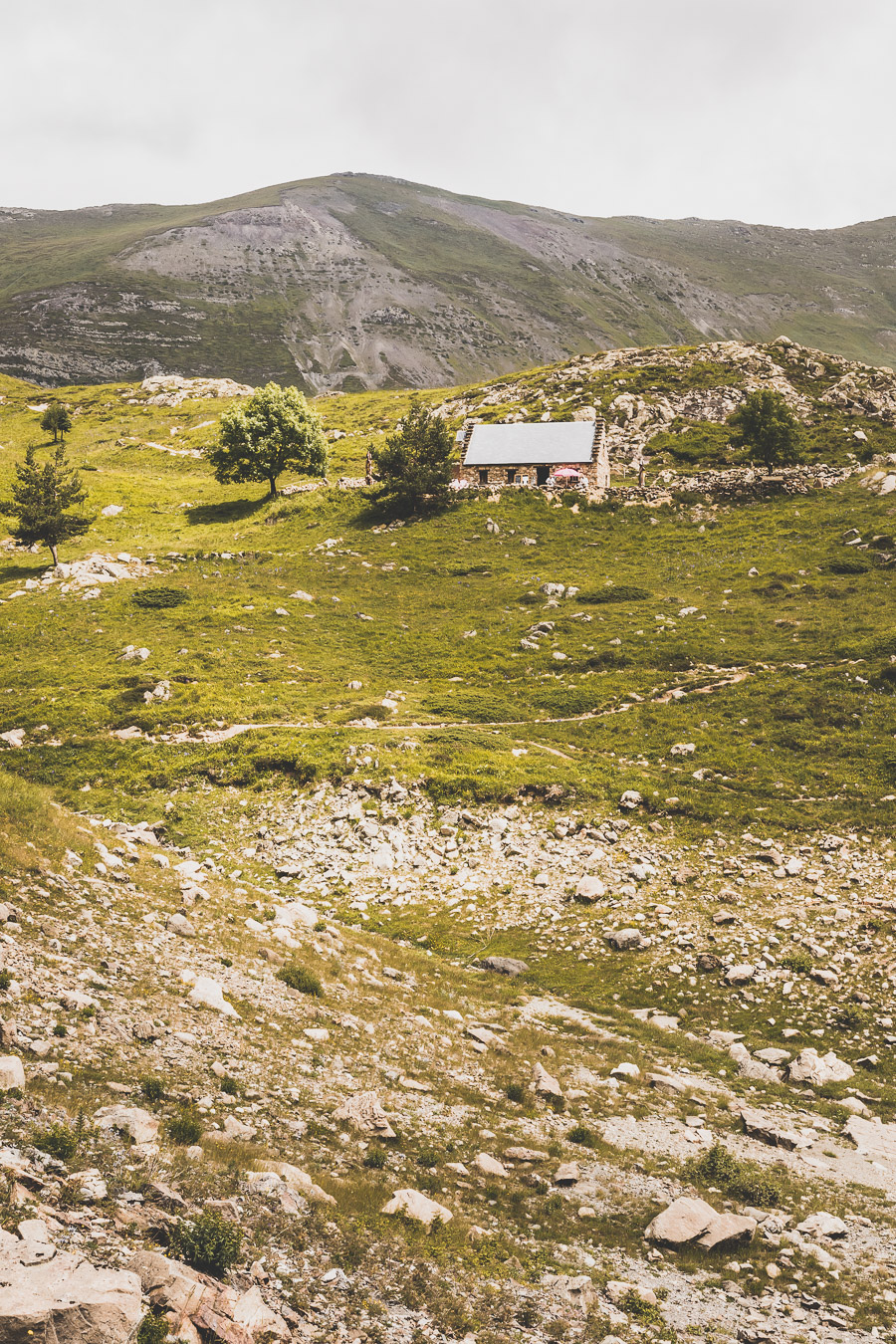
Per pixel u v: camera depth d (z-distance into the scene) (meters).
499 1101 20.20
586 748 50.50
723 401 124.94
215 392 177.88
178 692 58.00
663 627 68.00
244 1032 18.70
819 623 64.94
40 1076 13.49
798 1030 28.39
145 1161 12.03
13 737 52.97
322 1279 11.22
